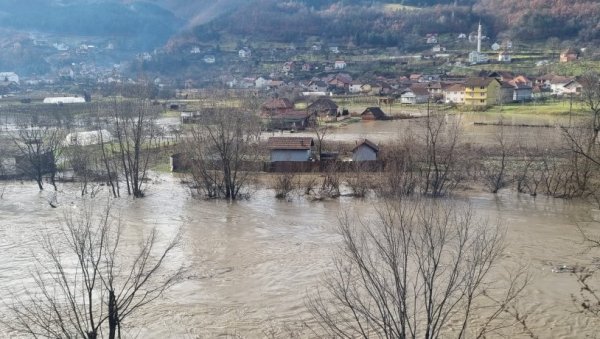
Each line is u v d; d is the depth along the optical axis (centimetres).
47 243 2667
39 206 3675
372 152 4769
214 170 4134
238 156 4122
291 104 9325
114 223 3169
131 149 5506
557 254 2497
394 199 2658
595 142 3881
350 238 1769
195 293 2116
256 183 4278
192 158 4188
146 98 6812
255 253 2608
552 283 2145
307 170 4841
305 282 2205
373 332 1675
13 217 3328
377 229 2508
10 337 1662
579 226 2972
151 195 4047
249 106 6888
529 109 9462
